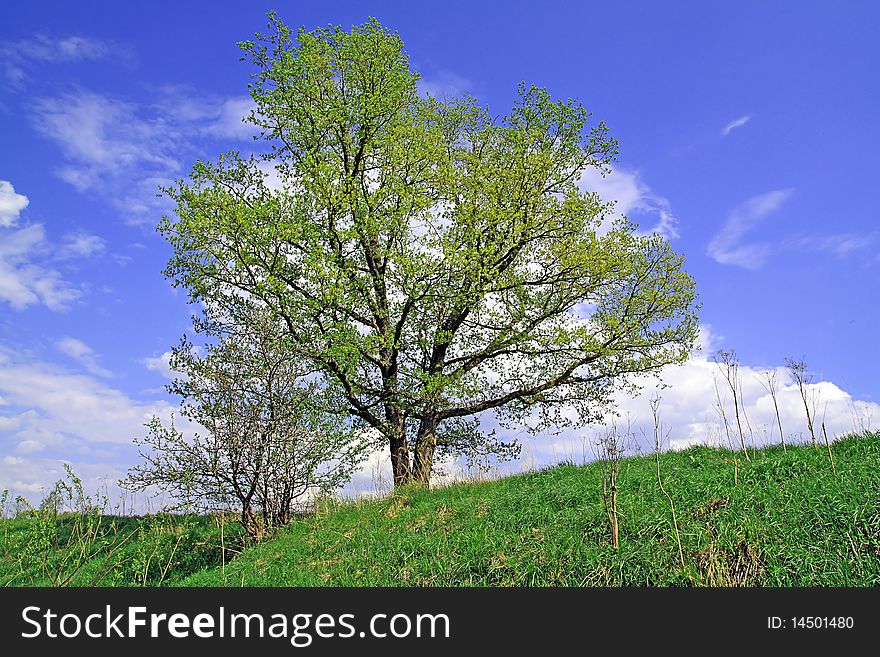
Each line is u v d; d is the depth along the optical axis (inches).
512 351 652.1
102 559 548.7
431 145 623.8
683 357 620.4
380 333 627.8
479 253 602.9
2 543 559.8
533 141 645.9
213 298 586.2
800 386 463.8
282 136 637.3
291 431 561.3
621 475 465.7
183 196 575.8
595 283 628.4
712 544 333.1
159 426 556.7
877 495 349.7
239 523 615.8
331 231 609.6
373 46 645.3
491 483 552.1
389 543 426.3
